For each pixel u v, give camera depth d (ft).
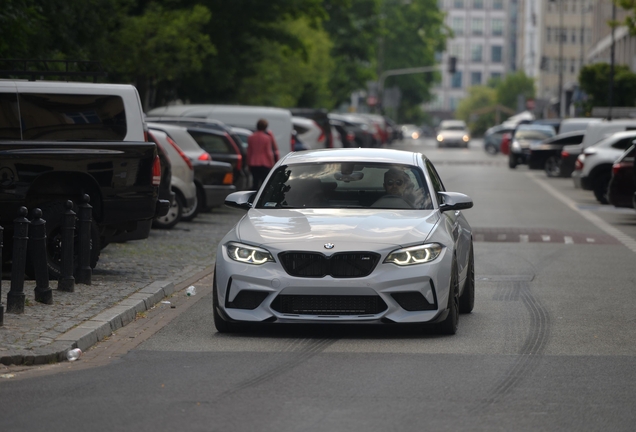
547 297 108.78
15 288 89.20
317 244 82.38
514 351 79.41
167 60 282.97
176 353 78.43
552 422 58.29
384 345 81.61
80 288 104.73
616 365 74.28
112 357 76.84
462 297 97.25
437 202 92.17
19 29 178.81
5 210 106.93
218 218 198.90
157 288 106.01
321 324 90.53
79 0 214.69
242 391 65.67
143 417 59.11
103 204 109.91
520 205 242.99
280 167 95.86
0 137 110.93
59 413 60.03
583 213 221.87
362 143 512.22
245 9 347.56
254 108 268.82
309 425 57.31
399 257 82.38
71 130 112.98
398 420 58.44
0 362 72.79
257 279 82.43
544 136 422.41
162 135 173.17
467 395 64.64
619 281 121.39
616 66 512.22
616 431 56.54
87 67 221.05
